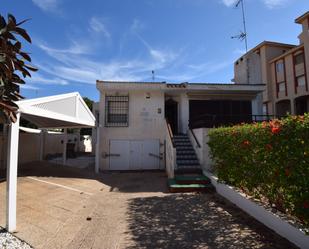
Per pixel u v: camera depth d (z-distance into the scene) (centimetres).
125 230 496
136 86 1366
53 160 1864
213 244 423
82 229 502
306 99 2314
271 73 2675
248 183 610
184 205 671
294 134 409
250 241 430
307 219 386
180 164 1016
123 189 899
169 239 449
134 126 1401
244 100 1481
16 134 508
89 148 3084
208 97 1449
